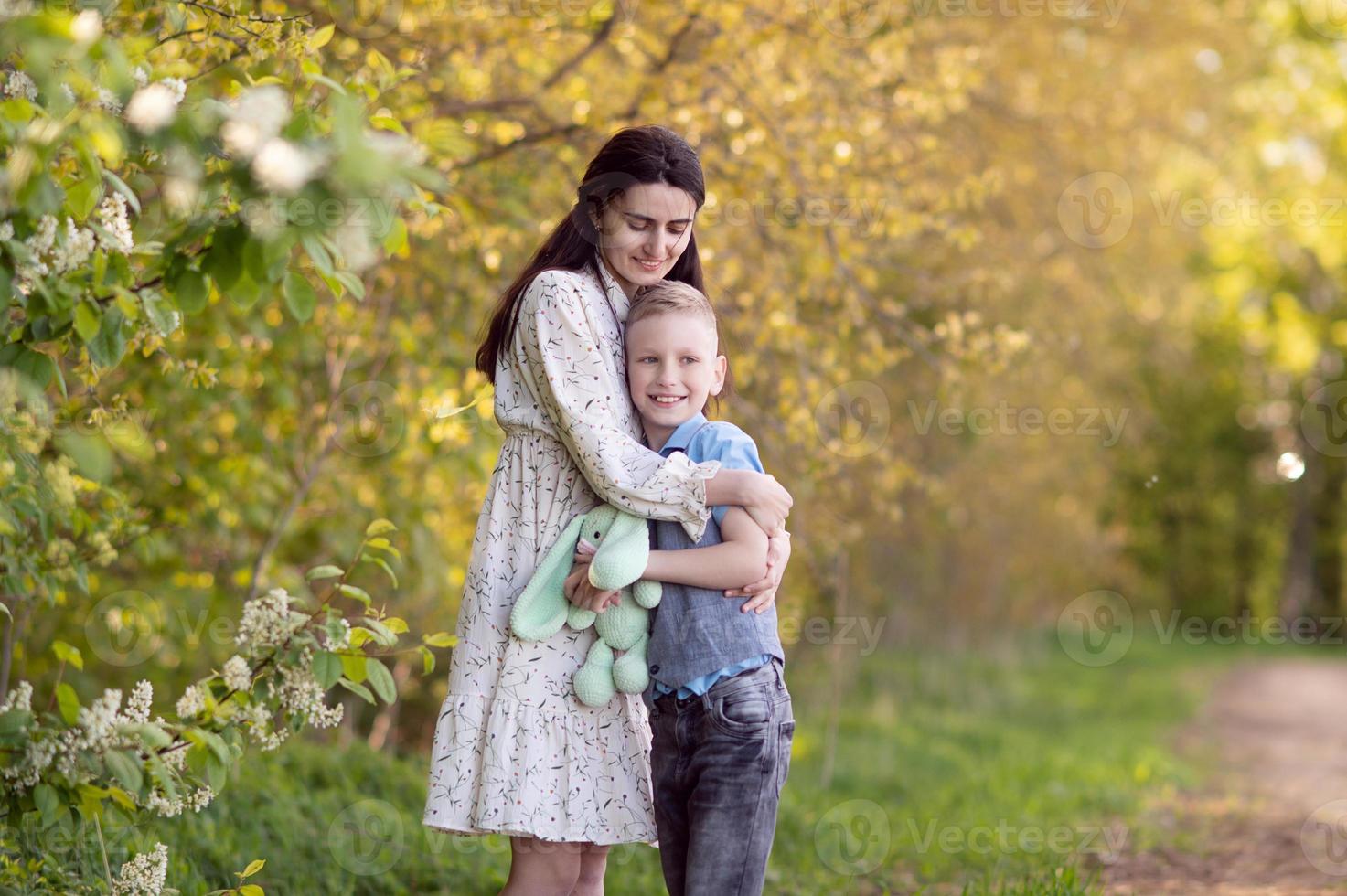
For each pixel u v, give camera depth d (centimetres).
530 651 365
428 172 279
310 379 848
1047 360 1412
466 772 364
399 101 645
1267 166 1859
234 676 379
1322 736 1766
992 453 1641
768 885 676
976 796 1036
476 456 862
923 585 1884
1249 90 1725
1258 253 3194
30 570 456
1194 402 3284
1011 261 1203
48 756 347
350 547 871
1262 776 1323
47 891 409
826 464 802
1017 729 1634
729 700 353
